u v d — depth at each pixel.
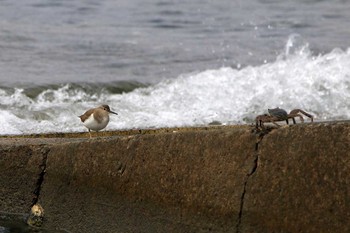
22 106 33.88
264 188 18.34
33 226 21.95
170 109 35.38
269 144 18.31
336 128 17.59
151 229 20.06
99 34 52.06
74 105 34.62
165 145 19.78
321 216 17.72
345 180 17.47
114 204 20.70
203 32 54.84
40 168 22.00
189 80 39.53
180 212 19.56
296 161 17.98
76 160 21.38
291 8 64.94
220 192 18.92
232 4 65.62
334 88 38.34
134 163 20.30
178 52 48.03
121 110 34.56
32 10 58.88
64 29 53.03
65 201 21.61
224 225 18.91
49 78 39.28
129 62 44.75
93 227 21.12
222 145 18.92
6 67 41.22
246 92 37.94
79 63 43.75
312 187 17.81
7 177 22.33
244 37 53.47
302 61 40.97
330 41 51.69
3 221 22.16
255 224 18.48
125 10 61.31
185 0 66.06
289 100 37.34
